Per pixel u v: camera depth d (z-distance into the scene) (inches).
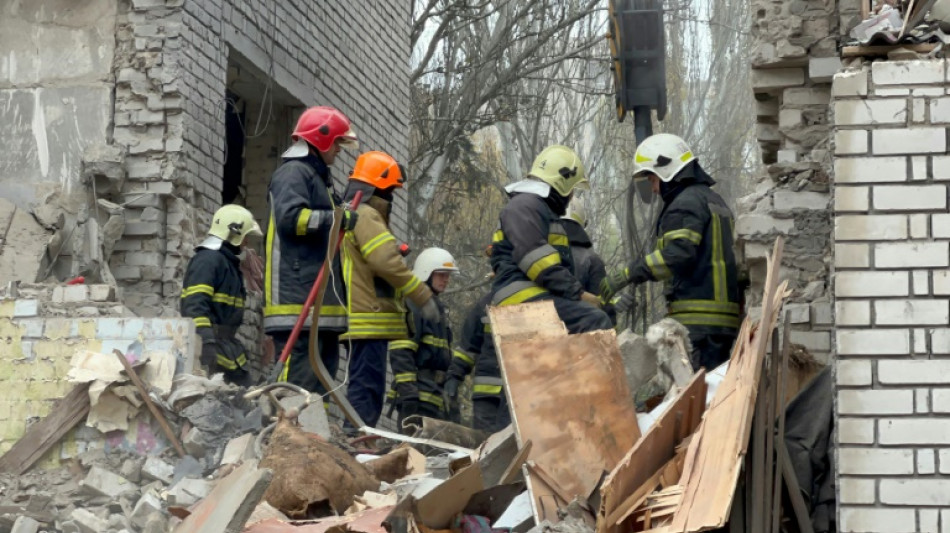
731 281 323.6
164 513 268.7
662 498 216.7
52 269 435.8
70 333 325.7
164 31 458.9
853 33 246.7
